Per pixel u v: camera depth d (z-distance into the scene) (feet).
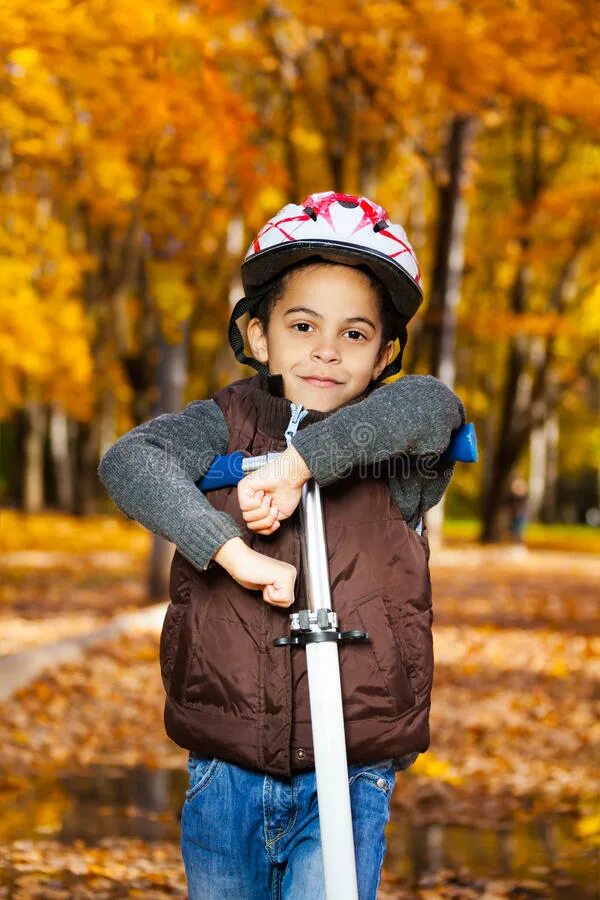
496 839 17.90
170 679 8.27
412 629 8.16
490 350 106.93
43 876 15.31
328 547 8.09
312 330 8.47
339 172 57.36
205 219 44.55
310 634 7.61
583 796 20.52
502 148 81.71
